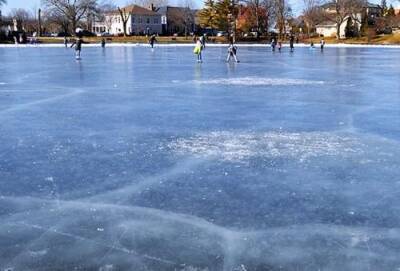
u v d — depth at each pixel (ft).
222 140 29.66
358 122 35.42
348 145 28.37
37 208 18.63
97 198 19.72
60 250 15.10
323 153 26.55
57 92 51.72
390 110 40.65
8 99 46.57
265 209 18.47
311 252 15.01
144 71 78.64
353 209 18.48
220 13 272.51
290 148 27.68
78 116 37.68
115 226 16.93
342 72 79.92
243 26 276.00
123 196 19.93
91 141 29.37
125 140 29.68
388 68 89.10
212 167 23.91
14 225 16.99
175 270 13.85
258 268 14.02
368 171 23.27
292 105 43.42
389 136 30.78
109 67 86.79
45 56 122.31
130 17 353.51
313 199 19.51
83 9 285.43
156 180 21.94
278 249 15.20
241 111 40.16
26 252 14.96
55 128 33.14
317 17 297.12
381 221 17.39
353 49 190.08
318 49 188.34
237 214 17.99
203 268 13.98
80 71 78.33
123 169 23.63
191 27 349.41
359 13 294.46
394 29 296.30
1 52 144.77
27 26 364.17
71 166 24.09
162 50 162.50
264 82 62.90
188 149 27.45
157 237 16.03
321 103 44.65
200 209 18.49
